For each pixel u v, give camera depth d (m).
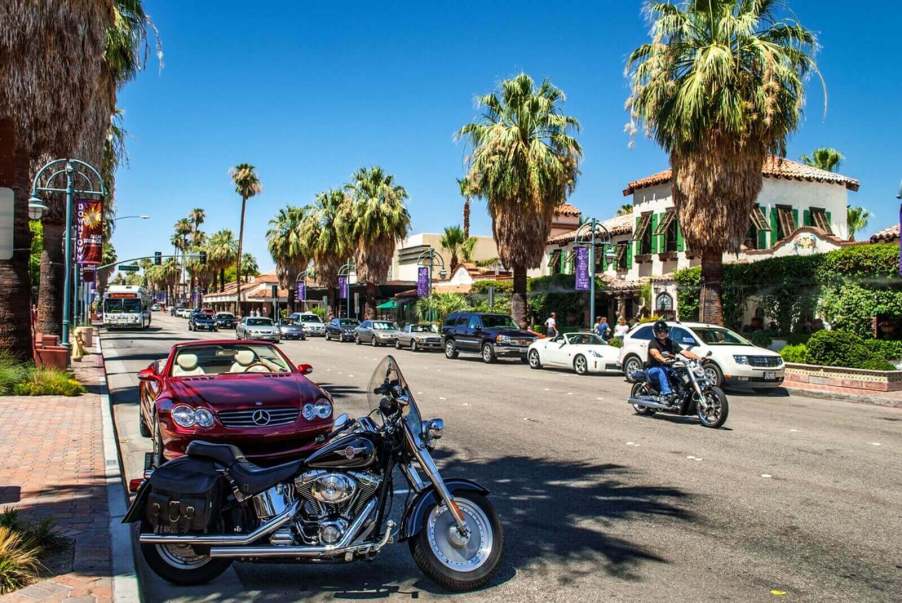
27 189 15.87
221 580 5.17
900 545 5.77
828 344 19.42
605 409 13.87
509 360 29.30
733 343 18.23
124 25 21.28
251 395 7.56
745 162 20.88
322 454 4.85
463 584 4.82
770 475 8.27
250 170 77.75
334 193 55.28
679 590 4.84
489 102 30.02
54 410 12.23
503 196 29.19
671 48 21.55
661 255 32.78
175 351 9.22
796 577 5.07
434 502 4.92
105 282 88.50
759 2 21.14
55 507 6.32
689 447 9.99
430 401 15.00
